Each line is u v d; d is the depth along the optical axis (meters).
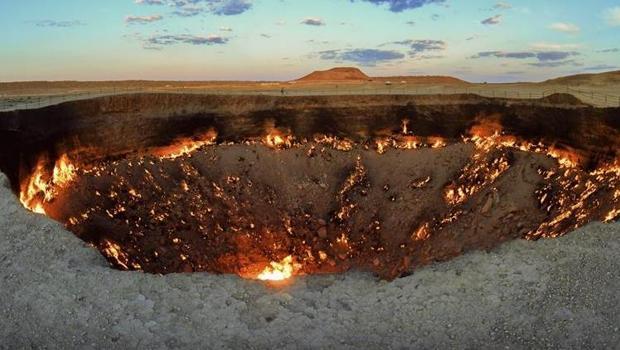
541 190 23.56
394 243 23.47
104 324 11.52
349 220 24.88
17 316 11.77
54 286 12.45
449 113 28.03
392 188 25.92
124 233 22.72
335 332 11.31
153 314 11.73
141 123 27.09
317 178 26.67
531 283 12.30
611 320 11.39
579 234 13.94
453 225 23.08
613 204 20.34
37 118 23.22
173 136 27.52
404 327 11.40
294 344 11.07
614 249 13.25
